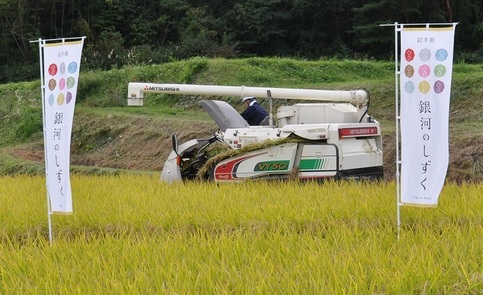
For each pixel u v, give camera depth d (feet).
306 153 101.24
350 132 100.94
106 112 206.18
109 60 290.97
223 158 105.09
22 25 328.90
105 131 192.85
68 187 71.20
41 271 60.49
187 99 209.26
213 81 219.82
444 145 65.31
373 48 300.20
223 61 227.20
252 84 214.90
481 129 139.44
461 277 52.34
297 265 55.67
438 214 76.38
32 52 328.08
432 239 62.90
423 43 65.62
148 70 233.76
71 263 62.49
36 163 169.78
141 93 117.50
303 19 325.21
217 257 61.21
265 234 72.08
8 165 170.09
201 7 332.60
